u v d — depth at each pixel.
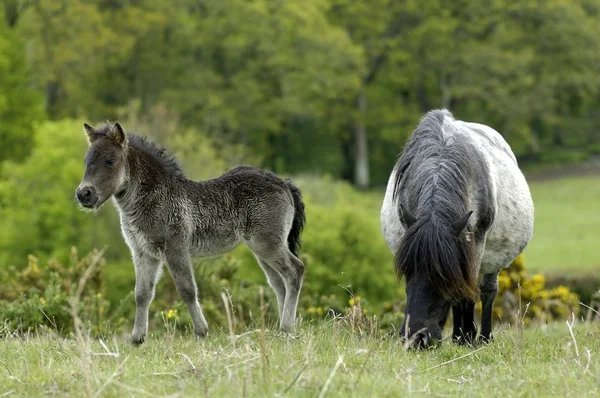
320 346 7.77
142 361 7.39
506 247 9.30
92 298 11.96
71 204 29.19
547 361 7.61
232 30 58.16
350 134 66.31
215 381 6.28
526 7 60.88
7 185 29.53
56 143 30.45
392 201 8.72
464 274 7.38
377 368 6.77
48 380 6.50
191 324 11.00
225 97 57.44
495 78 59.28
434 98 65.69
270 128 58.91
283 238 9.51
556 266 32.03
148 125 36.44
